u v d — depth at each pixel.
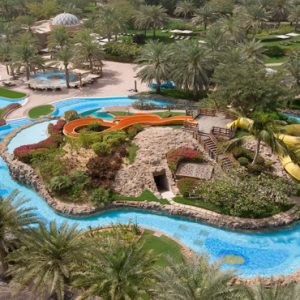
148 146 52.50
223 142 54.03
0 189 50.97
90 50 90.25
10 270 30.33
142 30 143.00
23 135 64.38
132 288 26.75
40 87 86.12
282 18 148.75
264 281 34.62
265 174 49.12
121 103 79.06
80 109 76.69
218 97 61.09
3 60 96.12
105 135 54.53
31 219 33.03
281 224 43.03
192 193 46.25
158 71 77.12
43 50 115.31
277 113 61.34
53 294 31.47
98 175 48.66
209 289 25.28
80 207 45.81
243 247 40.53
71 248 29.70
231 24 102.62
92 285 27.38
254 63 73.06
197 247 40.50
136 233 41.34
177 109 72.19
